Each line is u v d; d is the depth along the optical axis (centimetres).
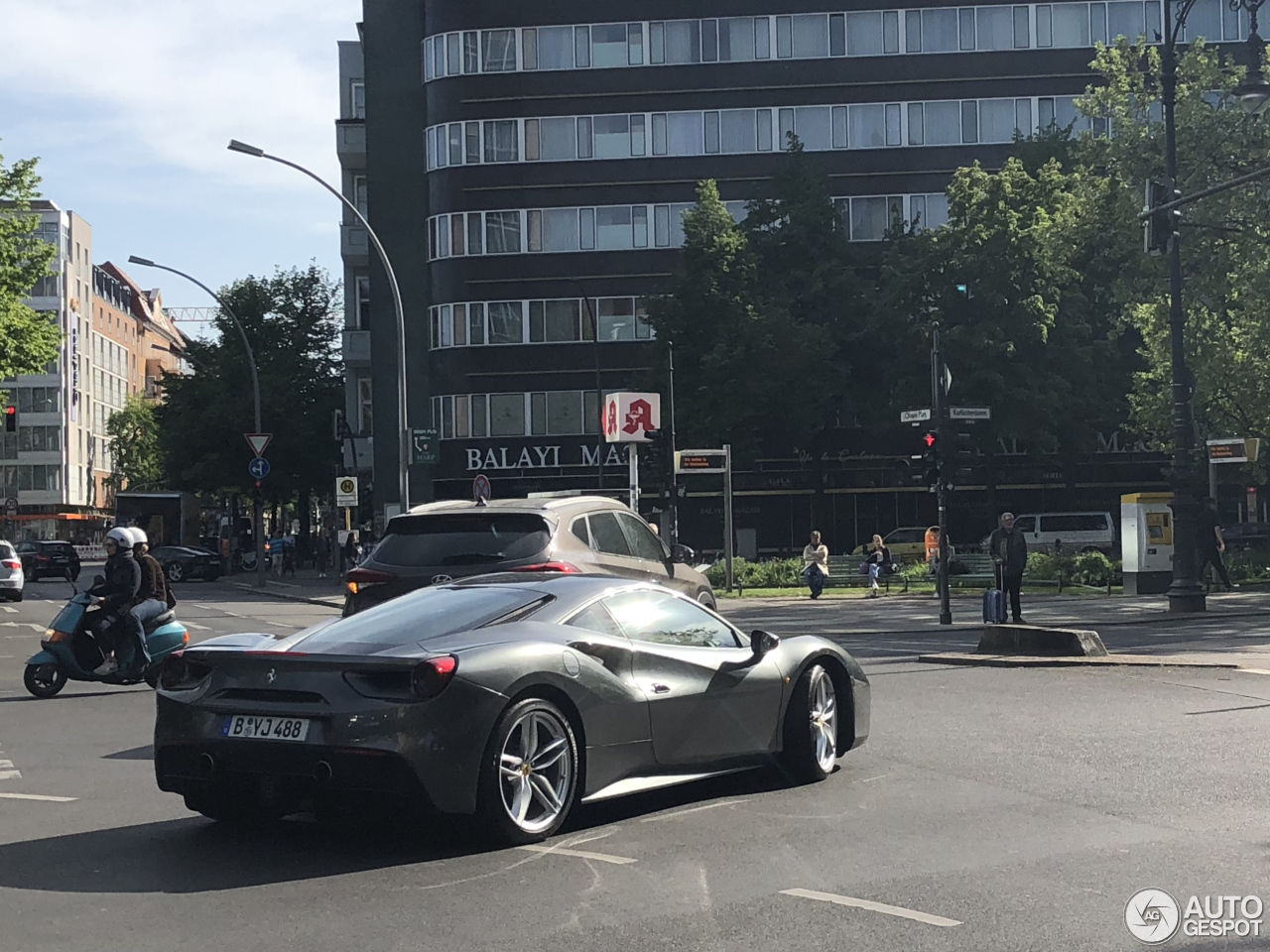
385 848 704
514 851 691
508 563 1216
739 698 829
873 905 579
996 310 4706
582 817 775
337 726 670
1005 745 1012
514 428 5775
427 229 5991
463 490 5797
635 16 5797
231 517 6862
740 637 873
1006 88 5725
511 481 5766
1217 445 3425
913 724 1129
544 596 776
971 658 1633
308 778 688
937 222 5725
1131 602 2986
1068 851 676
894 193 5747
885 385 5019
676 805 809
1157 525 3334
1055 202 4809
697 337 4962
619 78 5791
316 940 543
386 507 5456
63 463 12375
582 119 5797
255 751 691
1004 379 4706
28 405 12338
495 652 700
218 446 6278
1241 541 5078
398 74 6244
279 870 661
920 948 518
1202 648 1883
